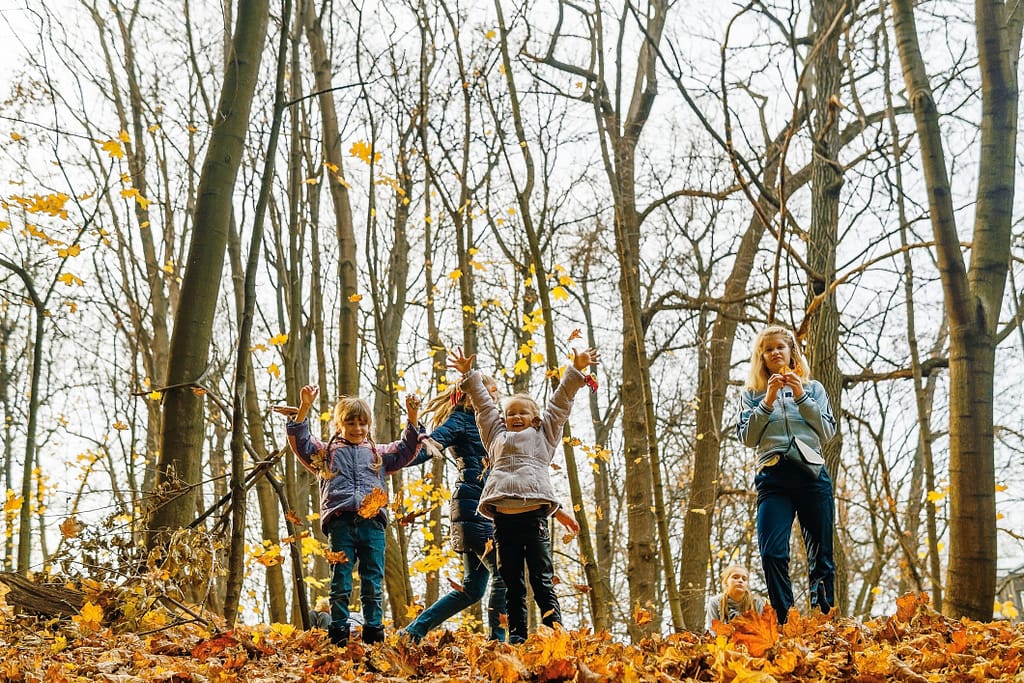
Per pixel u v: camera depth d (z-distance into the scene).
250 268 6.20
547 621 5.29
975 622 5.24
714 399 15.54
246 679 4.33
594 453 9.64
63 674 4.04
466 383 5.65
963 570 5.97
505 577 5.42
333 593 5.67
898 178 7.83
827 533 5.60
